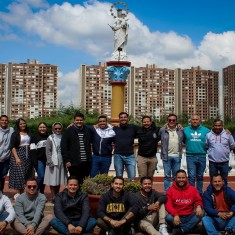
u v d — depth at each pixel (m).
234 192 8.19
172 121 10.51
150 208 8.12
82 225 7.65
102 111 55.12
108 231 7.86
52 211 9.90
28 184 7.93
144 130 10.49
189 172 10.44
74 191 7.89
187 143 10.47
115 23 23.05
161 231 7.96
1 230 7.76
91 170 10.33
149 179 8.23
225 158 10.18
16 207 8.05
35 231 7.86
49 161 10.41
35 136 10.93
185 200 8.25
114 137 10.45
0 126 10.61
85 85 54.88
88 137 10.06
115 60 23.09
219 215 8.00
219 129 10.22
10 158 10.67
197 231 8.44
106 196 8.09
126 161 10.37
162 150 10.56
